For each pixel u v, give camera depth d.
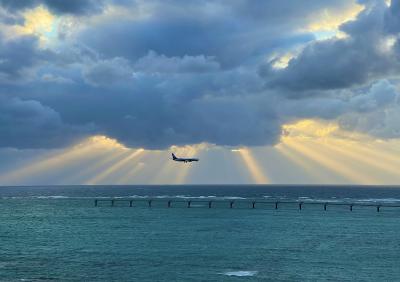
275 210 157.38
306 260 64.88
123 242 81.06
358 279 54.28
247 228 102.31
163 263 62.09
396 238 88.00
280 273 56.78
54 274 55.75
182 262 62.84
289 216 134.00
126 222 115.56
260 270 58.34
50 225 110.12
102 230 98.75
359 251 72.62
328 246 77.50
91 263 62.09
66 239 85.38
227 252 70.75
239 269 58.81
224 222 115.25
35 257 66.69
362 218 129.88
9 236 90.25
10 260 64.31
